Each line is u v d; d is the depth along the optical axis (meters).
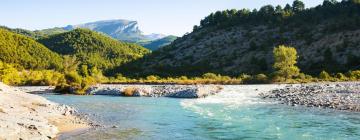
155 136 19.95
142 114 29.47
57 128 21.69
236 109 31.52
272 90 54.56
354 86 51.72
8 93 31.30
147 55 168.62
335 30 133.38
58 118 25.39
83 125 23.33
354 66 100.31
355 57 102.25
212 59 141.00
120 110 32.66
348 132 20.30
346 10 149.75
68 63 140.75
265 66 114.25
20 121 20.70
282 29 151.50
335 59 111.12
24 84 85.56
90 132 20.94
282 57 91.62
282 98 40.59
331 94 40.62
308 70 105.56
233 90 58.19
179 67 133.25
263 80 81.44
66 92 59.31
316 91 45.69
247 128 22.14
